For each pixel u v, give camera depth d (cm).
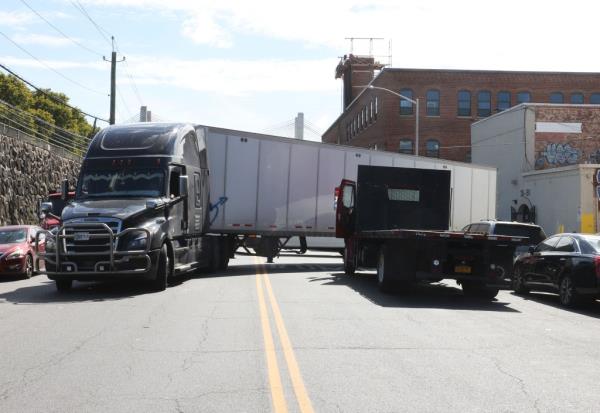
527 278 1558
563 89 5544
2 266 1703
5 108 3138
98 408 552
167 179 1527
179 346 814
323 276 1884
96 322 995
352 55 7500
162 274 1429
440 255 1343
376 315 1104
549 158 3950
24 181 2831
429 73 5462
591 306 1399
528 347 851
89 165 1548
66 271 1345
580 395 608
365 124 6162
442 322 1052
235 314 1080
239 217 2009
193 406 558
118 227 1359
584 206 3250
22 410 546
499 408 560
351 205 1894
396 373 685
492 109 5500
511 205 4062
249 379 652
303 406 559
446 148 5466
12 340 851
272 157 2088
